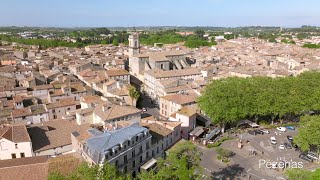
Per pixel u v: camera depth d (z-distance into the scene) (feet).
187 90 515.50
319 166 310.45
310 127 319.27
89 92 476.13
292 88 435.94
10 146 271.28
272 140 374.02
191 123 384.27
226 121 398.01
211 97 395.34
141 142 276.82
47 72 593.83
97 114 353.51
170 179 224.94
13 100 407.85
